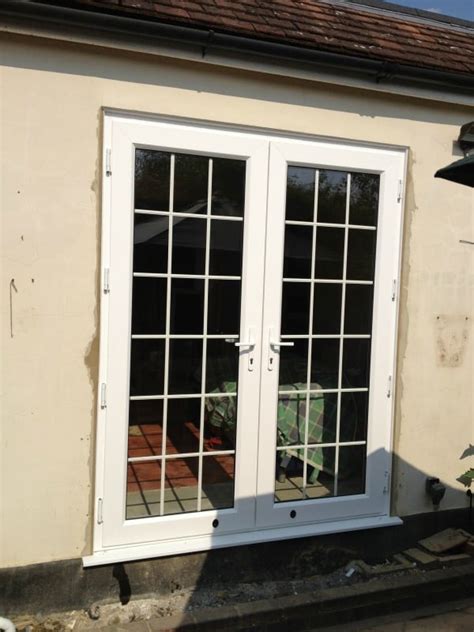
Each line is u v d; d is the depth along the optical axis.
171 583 3.53
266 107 3.63
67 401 3.29
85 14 3.05
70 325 3.28
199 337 3.60
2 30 3.02
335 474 4.02
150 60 3.34
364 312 4.05
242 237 3.66
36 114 3.15
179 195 3.52
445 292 4.21
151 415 3.53
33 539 3.26
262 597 3.57
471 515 4.38
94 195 3.28
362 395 4.10
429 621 3.60
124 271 3.37
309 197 3.83
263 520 3.76
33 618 3.25
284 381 3.85
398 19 4.62
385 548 4.10
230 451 3.70
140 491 3.54
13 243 3.16
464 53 4.36
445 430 4.27
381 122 3.95
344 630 3.47
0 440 3.18
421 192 4.10
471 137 4.13
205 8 3.48
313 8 4.13
